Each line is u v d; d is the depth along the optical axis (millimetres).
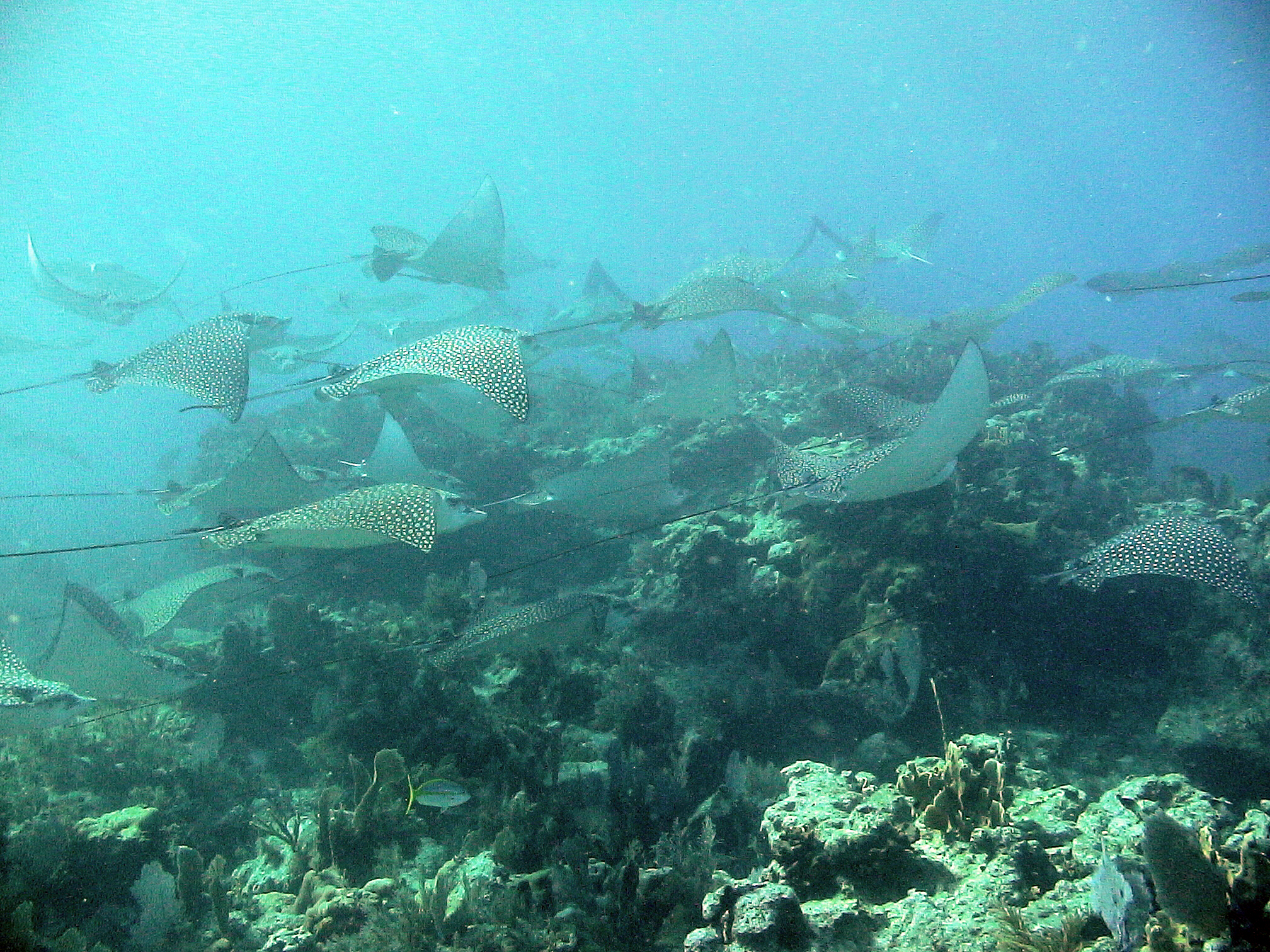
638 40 67125
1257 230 87062
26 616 11984
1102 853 3641
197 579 7656
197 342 6656
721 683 6762
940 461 6145
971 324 11086
